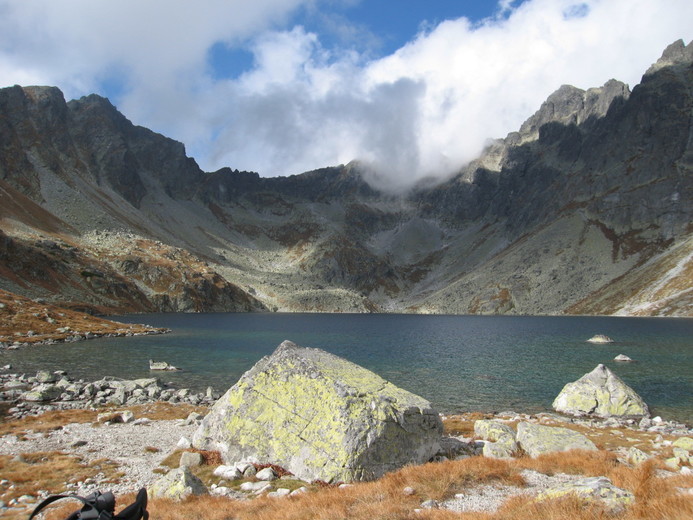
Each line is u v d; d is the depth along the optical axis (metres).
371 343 114.12
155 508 15.68
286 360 24.19
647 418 41.34
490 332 152.38
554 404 46.59
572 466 19.81
